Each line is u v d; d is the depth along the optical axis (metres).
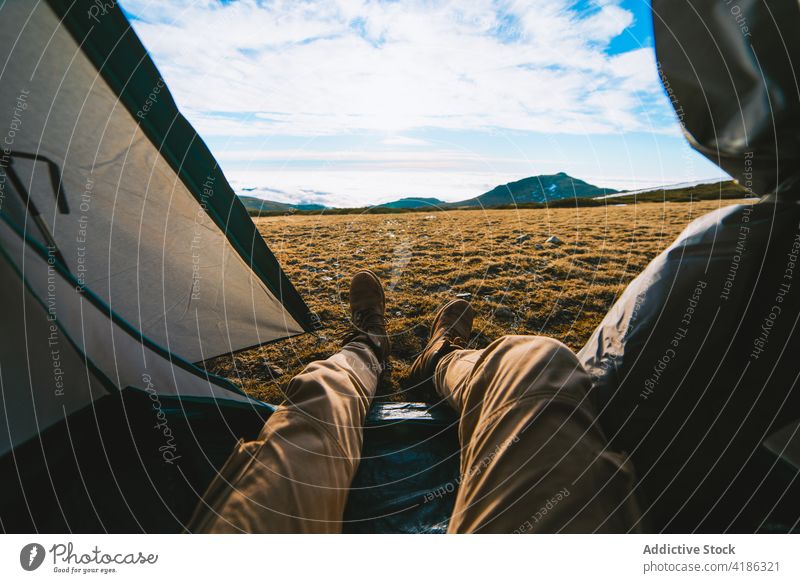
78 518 0.80
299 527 0.69
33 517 0.77
